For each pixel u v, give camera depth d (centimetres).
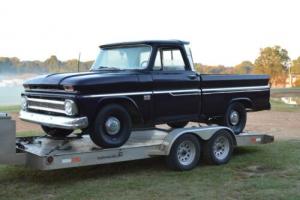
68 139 759
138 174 706
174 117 762
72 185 638
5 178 681
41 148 664
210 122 864
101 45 808
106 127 674
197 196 582
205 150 763
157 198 574
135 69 739
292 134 1167
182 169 723
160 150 720
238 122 870
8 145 609
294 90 4600
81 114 646
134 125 747
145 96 718
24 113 750
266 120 1519
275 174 700
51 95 681
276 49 8606
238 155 852
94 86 653
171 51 764
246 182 650
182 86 766
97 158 656
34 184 644
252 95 883
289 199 566
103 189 616
